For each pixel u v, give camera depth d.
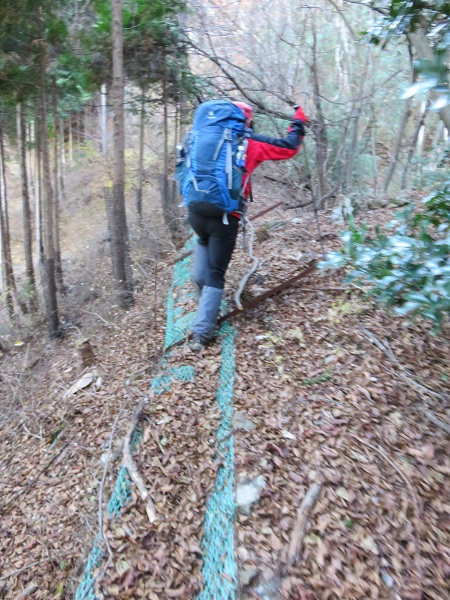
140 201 11.36
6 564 2.82
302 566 2.16
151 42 7.97
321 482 2.53
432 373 3.09
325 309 4.03
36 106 8.99
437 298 2.03
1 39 7.00
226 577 2.19
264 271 4.95
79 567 2.52
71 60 8.23
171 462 2.91
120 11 5.93
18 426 4.45
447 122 2.75
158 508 2.63
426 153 8.69
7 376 6.13
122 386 4.02
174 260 7.15
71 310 8.73
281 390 3.28
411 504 2.33
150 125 12.73
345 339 3.60
